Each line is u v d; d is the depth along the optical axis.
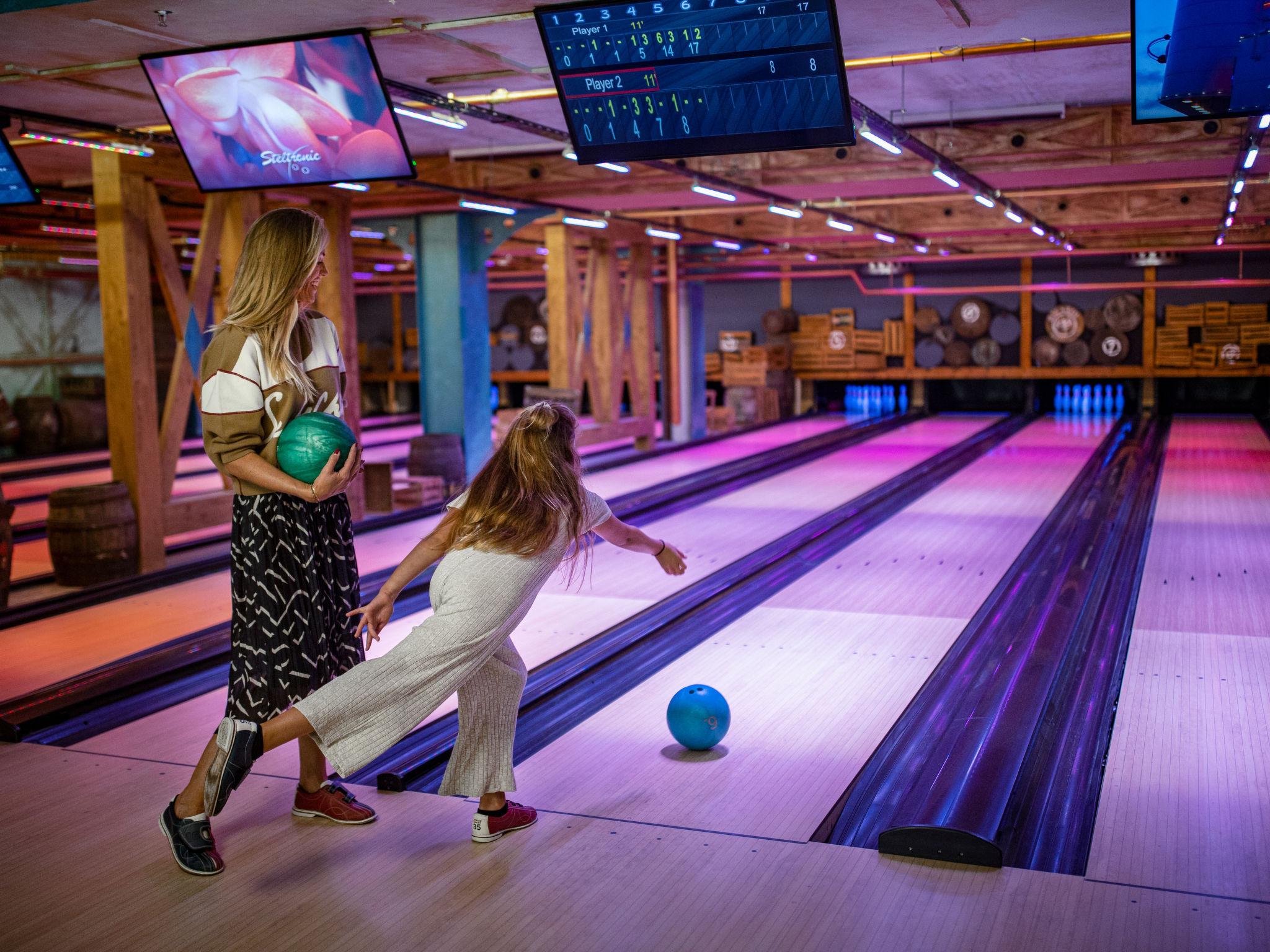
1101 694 3.96
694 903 2.38
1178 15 3.60
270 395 2.51
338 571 2.69
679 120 4.11
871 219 12.13
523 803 2.97
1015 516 7.93
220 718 3.86
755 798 3.00
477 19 4.22
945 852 2.57
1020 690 3.87
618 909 2.35
